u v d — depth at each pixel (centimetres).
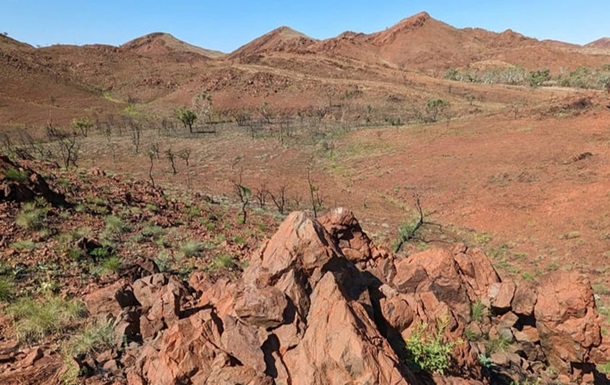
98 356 677
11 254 1128
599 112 6031
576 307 1000
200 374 554
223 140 7938
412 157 5891
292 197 4578
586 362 1003
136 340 733
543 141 5419
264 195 4256
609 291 2225
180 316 770
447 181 4762
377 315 724
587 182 3859
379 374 513
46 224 1420
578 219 3222
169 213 2197
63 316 798
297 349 579
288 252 706
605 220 3083
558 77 19375
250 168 6012
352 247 1075
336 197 4731
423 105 11662
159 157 6519
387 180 5197
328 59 19712
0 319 794
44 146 6912
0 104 10981
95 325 769
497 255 2947
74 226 1509
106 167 5597
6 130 8856
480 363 803
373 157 6212
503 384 830
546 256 2822
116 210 1909
